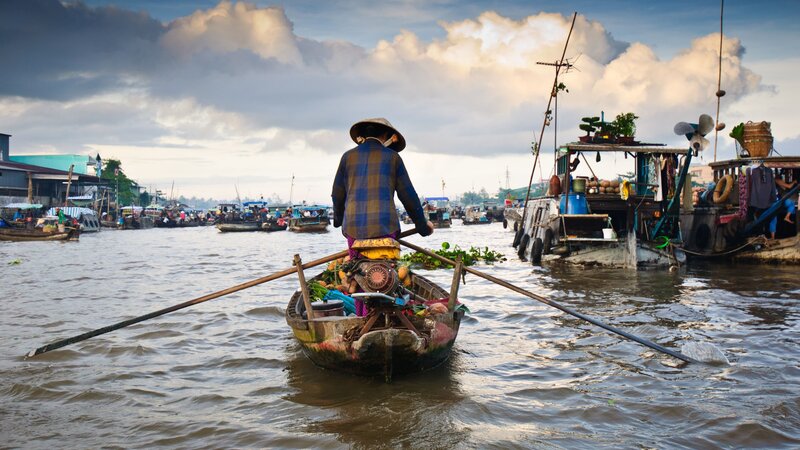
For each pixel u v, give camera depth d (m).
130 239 36.31
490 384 4.96
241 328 7.35
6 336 6.97
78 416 4.30
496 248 22.08
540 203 16.97
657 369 5.37
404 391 4.77
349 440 3.78
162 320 7.83
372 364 4.93
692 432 3.87
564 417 4.18
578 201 14.09
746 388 4.76
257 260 18.83
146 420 4.20
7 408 4.49
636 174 14.84
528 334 6.89
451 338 5.38
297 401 4.57
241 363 5.73
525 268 14.22
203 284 12.09
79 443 3.81
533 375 5.21
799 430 3.88
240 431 3.96
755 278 11.86
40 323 7.77
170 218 66.81
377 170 5.23
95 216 48.44
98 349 6.30
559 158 16.19
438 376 5.20
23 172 50.62
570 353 5.98
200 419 4.21
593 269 13.81
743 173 14.80
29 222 39.59
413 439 3.79
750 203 14.32
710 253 15.53
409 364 5.02
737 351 5.95
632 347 6.19
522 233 20.08
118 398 4.70
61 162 66.25
